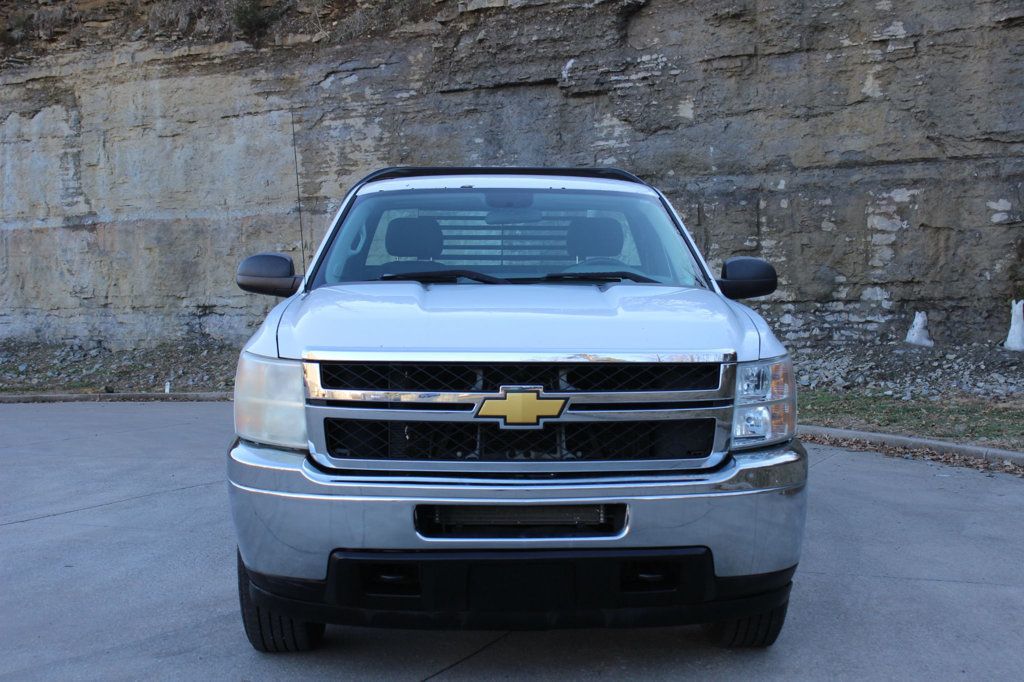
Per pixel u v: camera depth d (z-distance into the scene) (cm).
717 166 1588
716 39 1592
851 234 1481
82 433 1150
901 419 1050
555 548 327
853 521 641
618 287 418
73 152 2183
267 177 1991
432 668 382
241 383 362
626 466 337
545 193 500
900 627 435
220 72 2034
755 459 346
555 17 1741
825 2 1509
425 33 1861
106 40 2159
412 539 325
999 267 1388
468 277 442
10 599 484
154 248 2094
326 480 331
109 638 425
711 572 335
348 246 468
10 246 2247
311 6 1978
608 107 1692
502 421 332
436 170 543
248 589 375
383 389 335
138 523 651
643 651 402
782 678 374
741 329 370
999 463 852
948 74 1423
